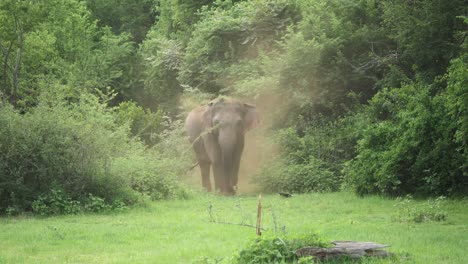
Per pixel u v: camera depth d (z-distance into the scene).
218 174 19.67
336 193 17.59
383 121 18.39
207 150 19.98
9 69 22.41
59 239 11.10
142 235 11.35
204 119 19.88
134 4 41.28
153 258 9.27
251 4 25.08
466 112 14.23
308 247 8.46
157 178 17.56
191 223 12.62
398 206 14.36
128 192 15.95
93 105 17.12
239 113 19.55
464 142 14.43
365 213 14.02
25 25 21.17
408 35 19.92
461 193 15.62
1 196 14.87
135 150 18.59
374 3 22.59
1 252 10.04
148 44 32.03
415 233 10.87
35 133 15.20
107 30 35.84
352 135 19.64
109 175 15.75
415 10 20.09
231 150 18.91
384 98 19.55
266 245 8.55
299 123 22.19
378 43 22.03
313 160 19.39
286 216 13.68
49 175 15.20
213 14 27.50
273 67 22.27
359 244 8.77
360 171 16.75
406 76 20.50
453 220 12.53
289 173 19.22
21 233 11.68
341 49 22.06
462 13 19.08
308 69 21.75
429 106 16.36
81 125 15.69
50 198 14.82
